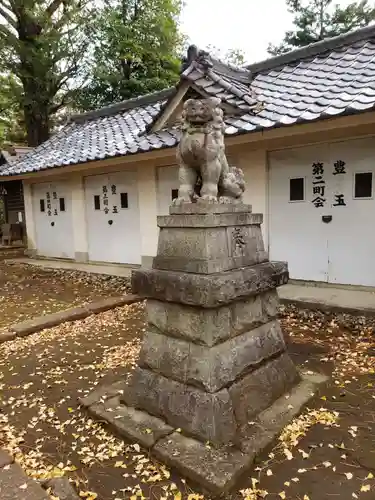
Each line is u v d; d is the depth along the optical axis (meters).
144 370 3.39
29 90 15.67
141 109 11.66
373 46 6.86
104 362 4.69
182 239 3.05
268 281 3.30
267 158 7.21
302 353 4.73
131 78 17.20
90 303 7.22
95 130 11.85
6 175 11.60
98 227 10.90
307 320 5.86
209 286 2.74
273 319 3.60
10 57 14.86
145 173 9.20
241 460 2.66
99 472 2.74
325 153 6.57
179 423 3.01
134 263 10.11
